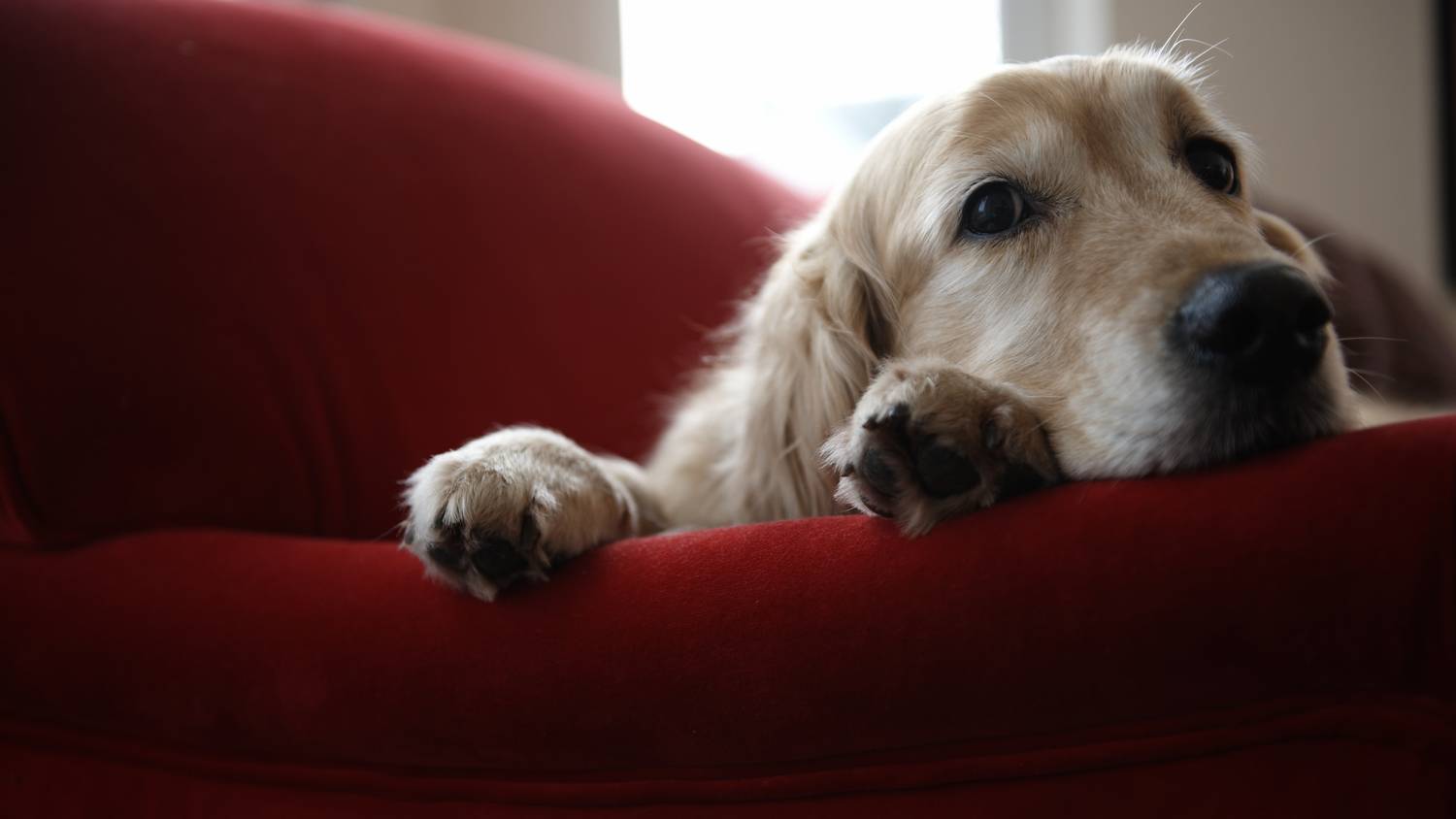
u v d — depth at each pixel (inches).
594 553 17.9
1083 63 22.3
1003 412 17.4
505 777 16.8
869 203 23.4
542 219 29.1
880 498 17.0
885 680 15.5
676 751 16.2
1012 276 20.7
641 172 32.4
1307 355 17.3
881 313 23.1
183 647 18.1
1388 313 38.1
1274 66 53.1
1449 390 37.5
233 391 21.8
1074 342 19.3
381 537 23.2
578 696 16.4
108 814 18.4
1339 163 53.9
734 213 34.8
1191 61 24.0
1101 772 15.0
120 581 19.0
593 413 28.6
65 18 22.5
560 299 28.7
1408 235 54.1
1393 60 53.2
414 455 24.7
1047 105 21.4
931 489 16.8
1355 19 53.0
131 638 18.4
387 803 17.3
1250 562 14.6
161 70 23.4
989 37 54.1
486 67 30.7
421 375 25.4
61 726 18.7
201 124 23.4
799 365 22.9
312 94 25.7
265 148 24.2
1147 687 14.8
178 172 22.6
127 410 20.4
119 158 21.9
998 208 21.2
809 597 16.1
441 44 30.3
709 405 25.5
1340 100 53.6
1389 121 53.6
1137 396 18.0
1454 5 52.3
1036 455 17.8
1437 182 53.4
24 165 20.7
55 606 18.9
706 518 23.8
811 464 22.4
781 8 55.4
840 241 23.8
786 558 16.6
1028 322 20.2
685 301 31.5
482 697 16.7
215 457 21.2
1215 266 18.1
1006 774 15.3
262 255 23.2
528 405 27.4
